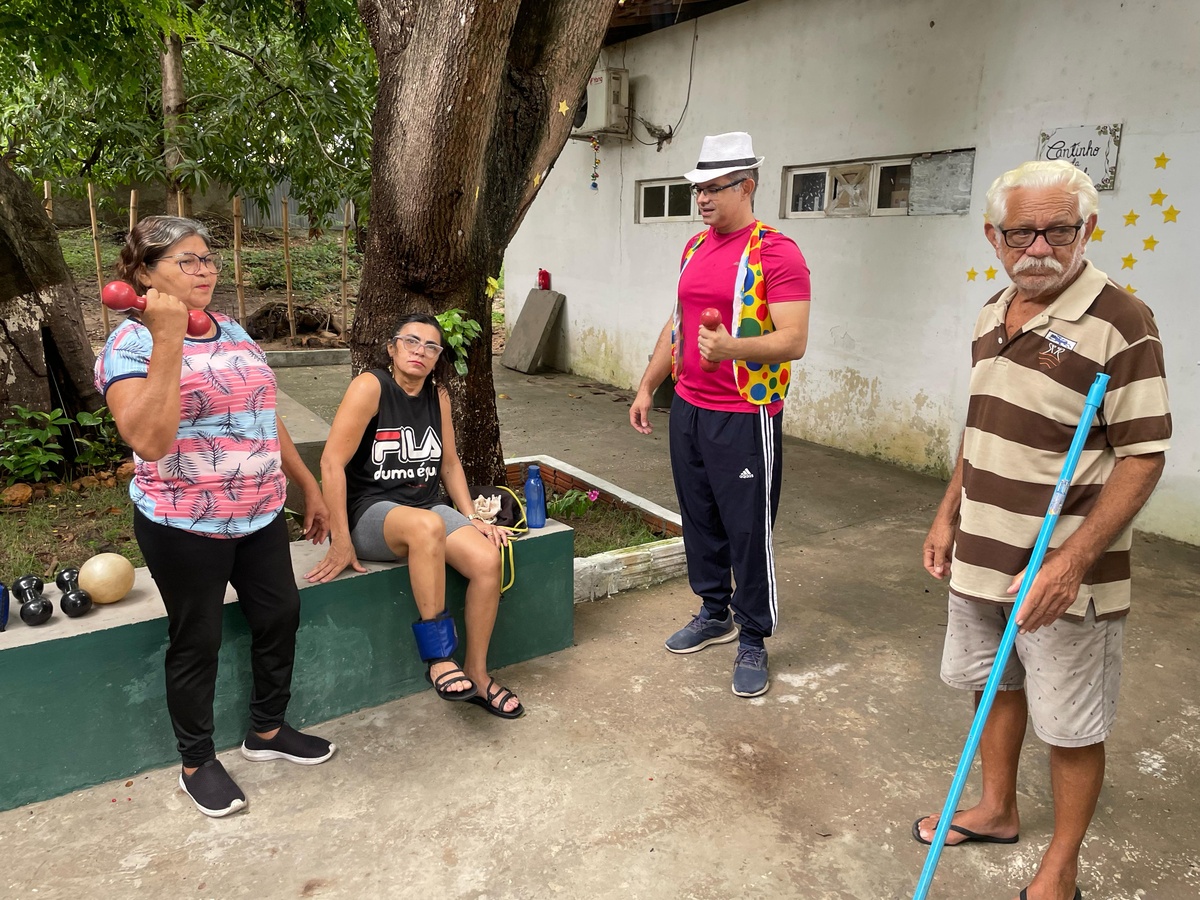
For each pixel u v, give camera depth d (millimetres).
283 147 8828
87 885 2129
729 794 2518
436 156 3191
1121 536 1855
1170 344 4410
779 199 6492
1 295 4742
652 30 7301
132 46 6121
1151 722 2908
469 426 4020
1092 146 4578
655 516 4371
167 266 2043
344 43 8359
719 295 2912
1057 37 4660
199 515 2156
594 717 2908
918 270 5590
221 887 2129
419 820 2383
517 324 9336
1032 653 1958
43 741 2398
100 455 5020
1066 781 1991
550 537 3236
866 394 6086
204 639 2283
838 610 3764
